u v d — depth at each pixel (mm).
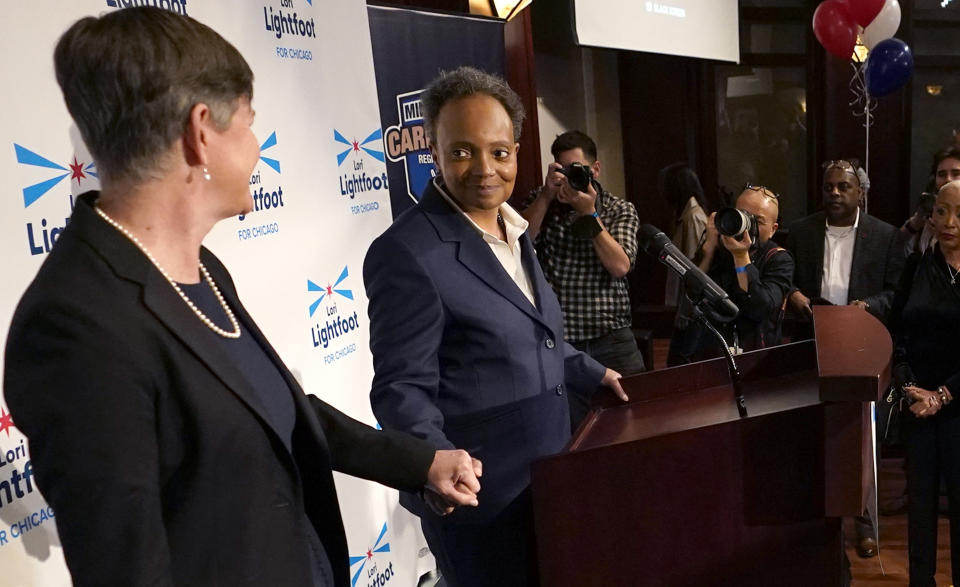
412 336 1601
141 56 933
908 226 3760
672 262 1712
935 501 2756
